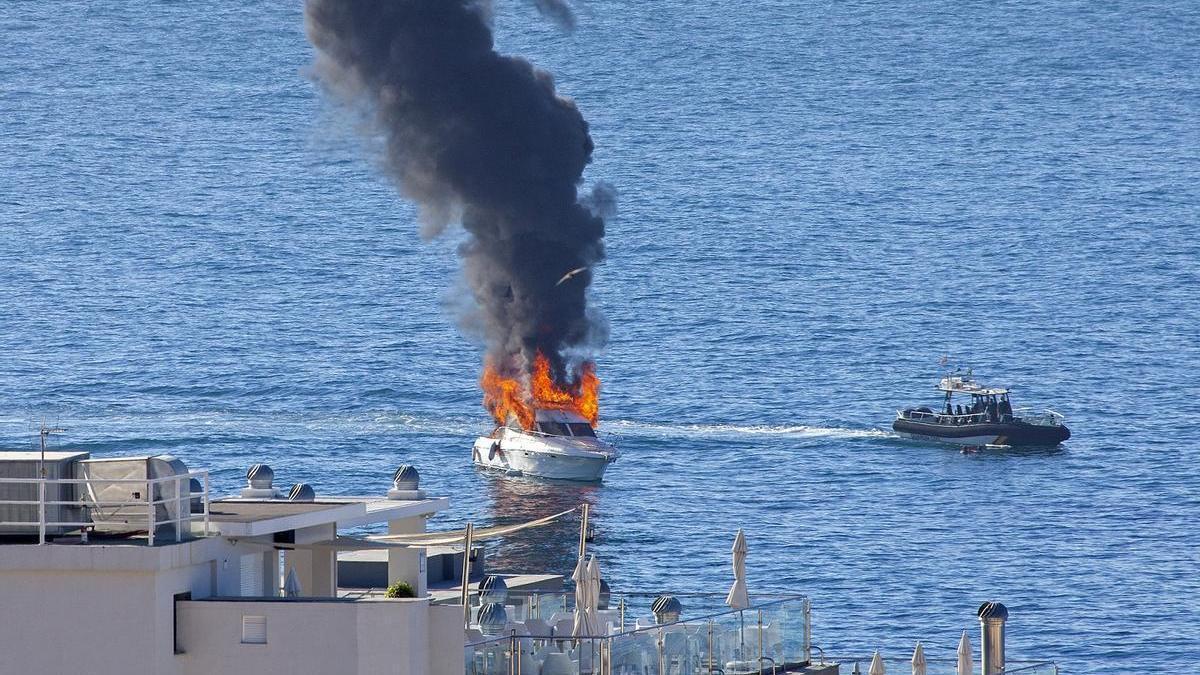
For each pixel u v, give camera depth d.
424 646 123.50
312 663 121.00
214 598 122.88
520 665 133.25
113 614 118.31
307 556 141.75
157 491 124.81
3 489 124.50
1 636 118.25
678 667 144.62
